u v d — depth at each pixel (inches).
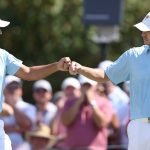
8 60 716.7
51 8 1877.5
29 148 997.8
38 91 1043.3
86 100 962.1
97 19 1155.9
